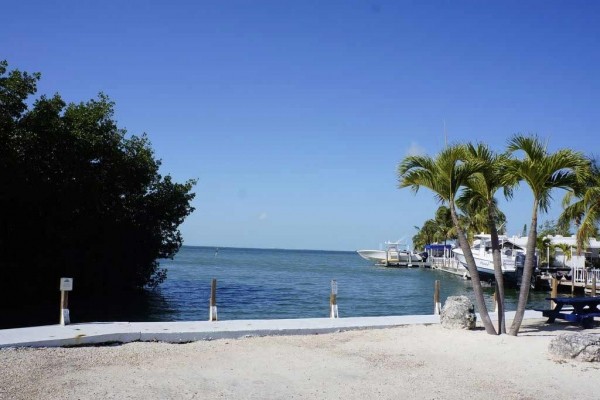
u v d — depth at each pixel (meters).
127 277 34.88
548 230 64.75
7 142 24.61
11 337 10.88
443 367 9.91
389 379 9.00
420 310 30.80
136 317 24.62
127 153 32.72
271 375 9.02
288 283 50.84
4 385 7.84
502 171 13.25
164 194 35.59
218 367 9.43
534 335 13.35
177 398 7.53
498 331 13.39
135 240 33.94
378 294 41.69
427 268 93.81
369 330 13.75
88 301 31.16
